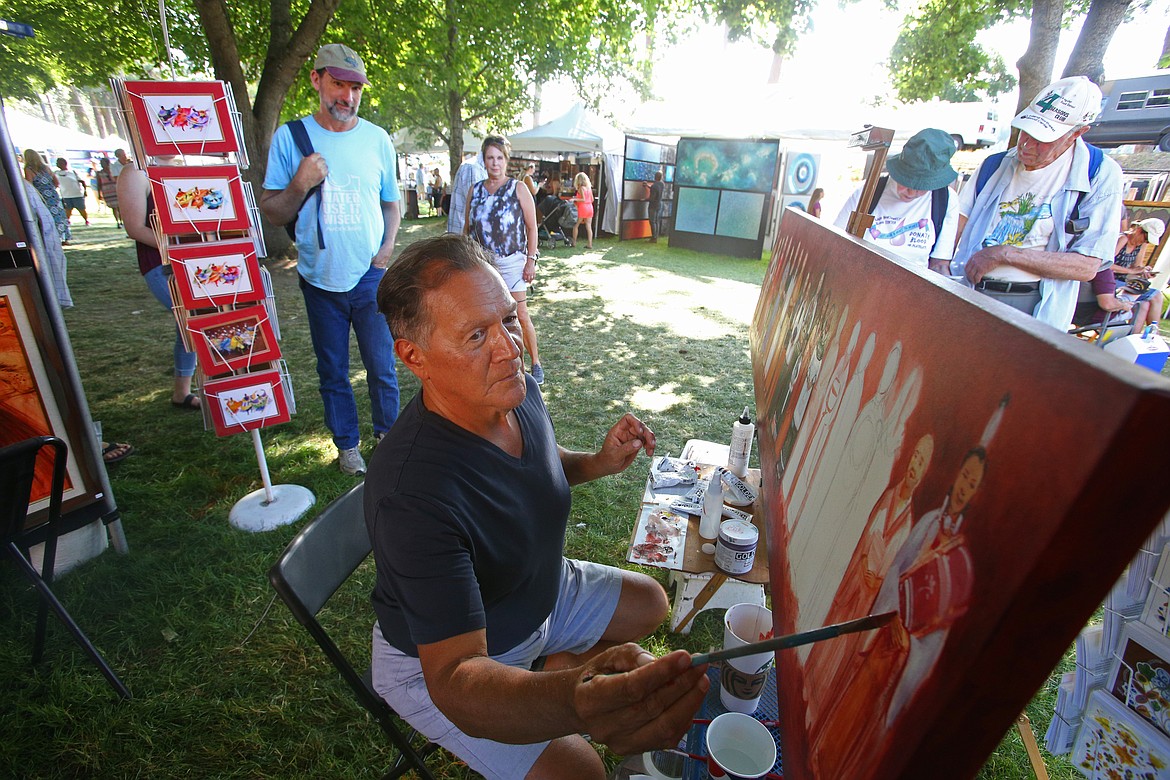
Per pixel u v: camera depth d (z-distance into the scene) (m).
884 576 0.55
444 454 1.12
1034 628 0.36
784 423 1.24
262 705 1.91
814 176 11.88
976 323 0.50
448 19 10.84
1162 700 1.19
